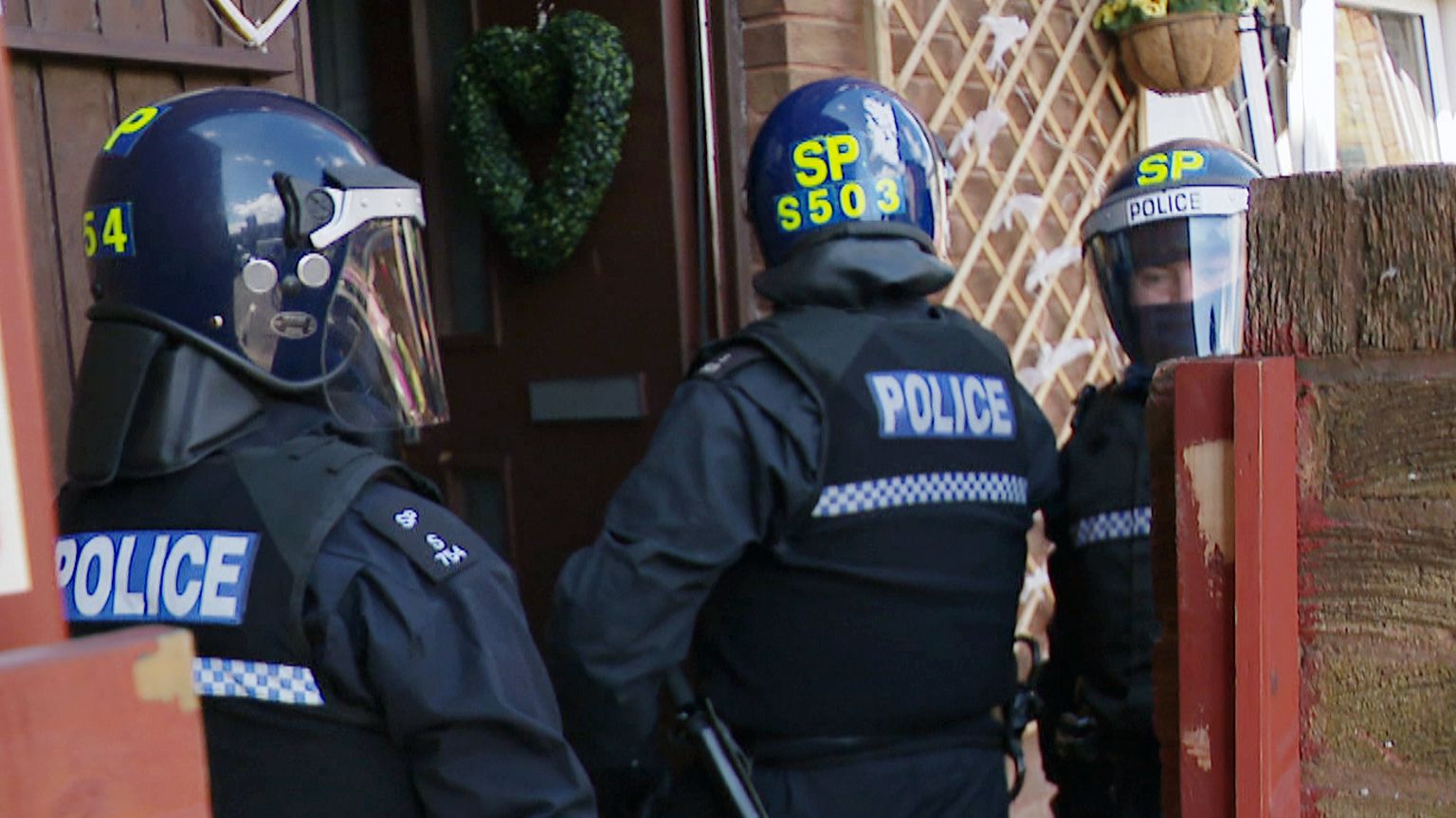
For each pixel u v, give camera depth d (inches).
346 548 63.3
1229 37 180.2
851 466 88.5
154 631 32.0
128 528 66.6
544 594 155.6
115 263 69.3
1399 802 47.7
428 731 62.3
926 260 96.9
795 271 95.7
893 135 98.1
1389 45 260.8
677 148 141.8
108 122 96.7
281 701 62.4
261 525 63.5
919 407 91.7
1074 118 182.4
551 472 154.2
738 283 143.3
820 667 89.7
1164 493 52.9
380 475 68.0
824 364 89.4
